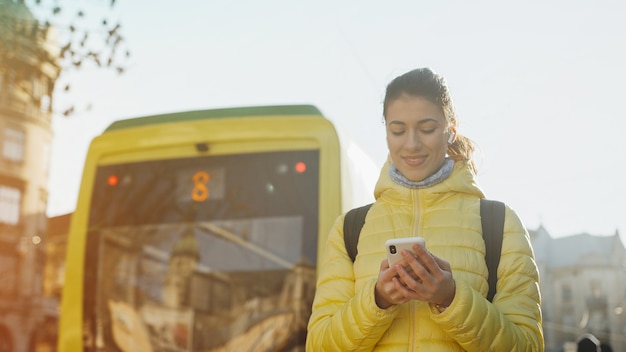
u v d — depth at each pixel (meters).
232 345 6.41
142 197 6.84
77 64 7.10
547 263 67.50
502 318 2.53
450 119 2.78
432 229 2.72
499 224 2.76
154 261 6.70
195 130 6.84
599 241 67.19
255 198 6.61
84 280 6.79
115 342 6.62
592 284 66.19
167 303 6.60
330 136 6.64
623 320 65.44
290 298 6.38
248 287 6.46
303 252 6.41
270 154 6.67
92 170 7.02
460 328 2.46
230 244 6.58
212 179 6.73
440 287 2.39
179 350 6.50
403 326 2.62
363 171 7.44
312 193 6.52
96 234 6.86
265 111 6.83
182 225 6.70
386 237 2.77
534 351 2.61
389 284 2.42
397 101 2.72
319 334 2.72
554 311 66.56
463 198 2.79
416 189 2.77
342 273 2.85
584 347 7.87
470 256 2.68
